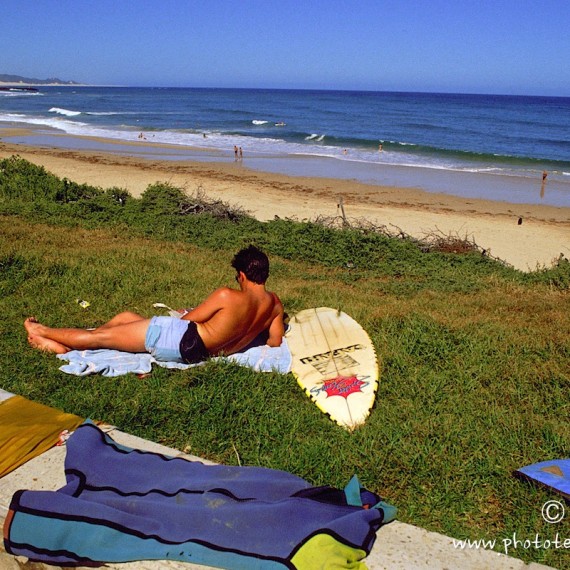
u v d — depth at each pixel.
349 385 4.46
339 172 30.62
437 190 26.45
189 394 4.29
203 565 2.59
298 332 5.32
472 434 3.93
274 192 24.00
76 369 4.54
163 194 14.72
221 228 13.28
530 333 6.15
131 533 2.70
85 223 11.81
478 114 87.94
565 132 60.56
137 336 4.65
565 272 10.89
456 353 5.33
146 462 3.17
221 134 50.12
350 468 3.54
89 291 6.63
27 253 7.98
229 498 2.85
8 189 14.02
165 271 7.82
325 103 113.94
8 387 4.33
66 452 3.31
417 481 3.43
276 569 2.52
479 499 3.32
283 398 4.37
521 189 27.38
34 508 2.78
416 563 2.66
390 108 100.00
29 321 5.13
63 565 2.68
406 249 12.63
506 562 2.70
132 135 46.75
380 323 6.08
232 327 4.63
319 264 11.47
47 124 54.25
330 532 2.63
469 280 10.31
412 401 4.44
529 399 4.53
